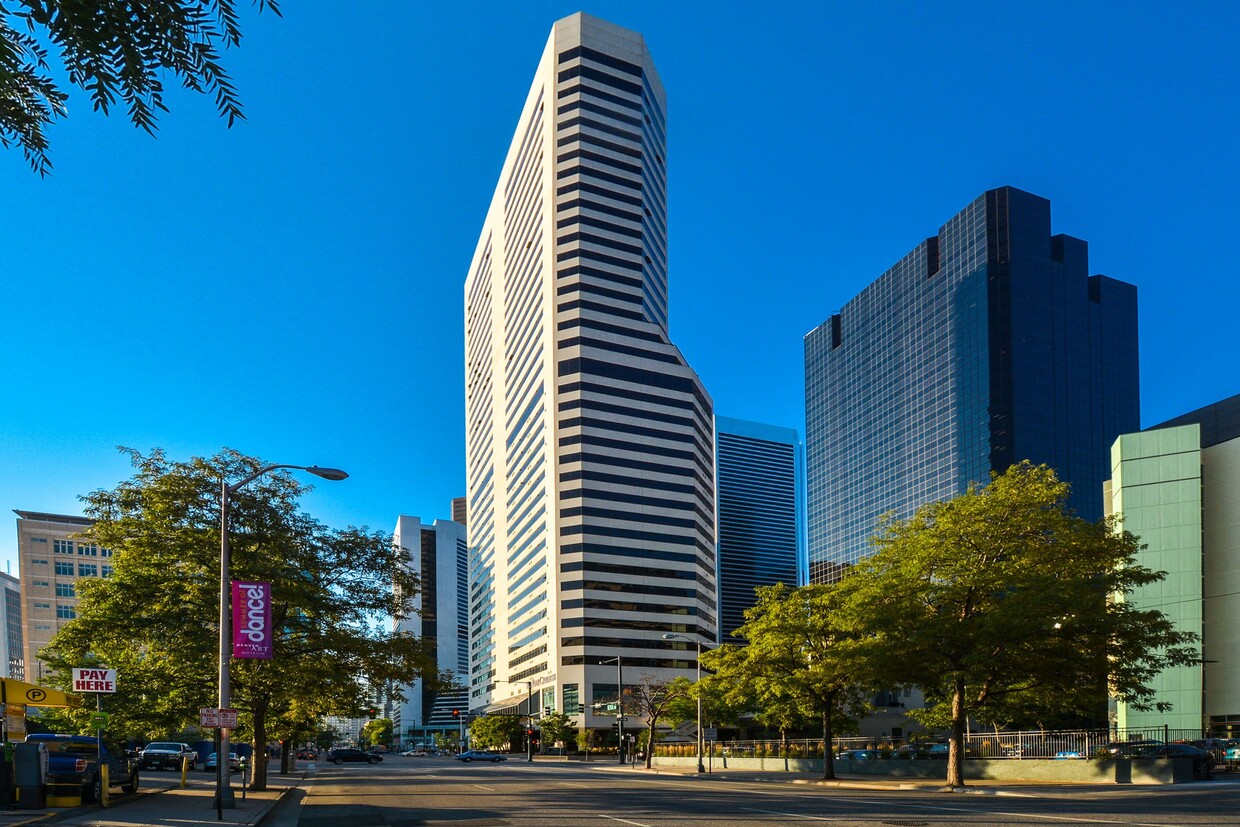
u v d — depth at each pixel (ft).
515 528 549.13
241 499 106.83
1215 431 239.71
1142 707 110.52
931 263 608.19
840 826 55.31
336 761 342.85
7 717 84.79
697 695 191.42
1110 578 104.17
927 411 592.60
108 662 108.68
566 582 456.04
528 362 532.32
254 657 77.92
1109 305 574.97
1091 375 553.64
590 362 480.64
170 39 20.65
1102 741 132.05
